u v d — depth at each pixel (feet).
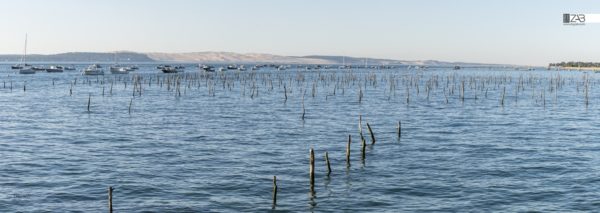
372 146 174.40
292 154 159.43
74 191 114.52
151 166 140.56
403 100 373.81
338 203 107.14
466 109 310.04
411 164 144.56
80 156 154.10
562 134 205.57
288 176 129.29
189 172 133.49
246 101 355.77
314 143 181.27
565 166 142.61
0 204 104.53
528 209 103.81
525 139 191.72
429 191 116.57
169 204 105.70
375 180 125.90
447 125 233.76
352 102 354.13
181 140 186.39
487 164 144.97
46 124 229.25
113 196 111.14
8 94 390.83
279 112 287.69
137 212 100.58
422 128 222.89
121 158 151.43
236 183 122.11
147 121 243.81
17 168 136.77
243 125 230.89
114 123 234.99
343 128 222.28
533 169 138.62
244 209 102.89
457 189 118.21
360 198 110.83
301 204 106.22
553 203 107.86
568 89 512.63
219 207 104.06
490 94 440.45
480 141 186.09
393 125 233.35
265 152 162.61
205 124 233.96
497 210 103.19
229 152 162.30
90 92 419.13
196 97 386.11
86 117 257.34
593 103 354.54
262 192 114.93
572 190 117.50
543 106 331.16
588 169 138.82
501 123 241.96
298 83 565.12
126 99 362.33
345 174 131.85
